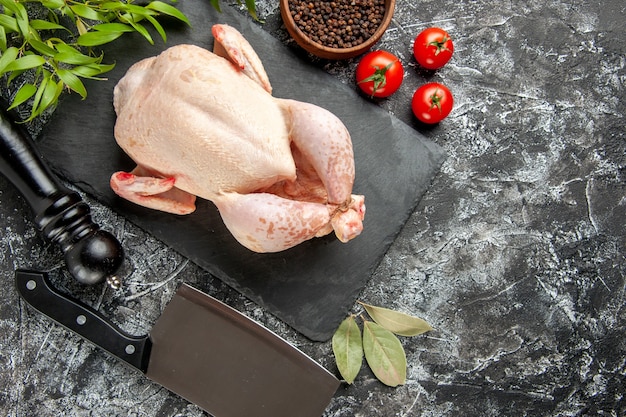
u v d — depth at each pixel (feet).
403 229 2.58
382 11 2.46
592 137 2.61
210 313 2.44
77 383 2.53
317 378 2.43
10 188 2.50
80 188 2.50
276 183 2.34
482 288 2.59
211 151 2.15
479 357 2.58
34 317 2.52
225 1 2.55
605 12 2.62
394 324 2.48
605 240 2.60
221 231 2.51
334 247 2.52
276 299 2.52
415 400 2.56
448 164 2.59
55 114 2.48
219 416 2.46
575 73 2.62
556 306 2.59
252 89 2.23
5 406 2.52
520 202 2.60
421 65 2.55
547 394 2.58
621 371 2.59
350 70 2.57
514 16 2.61
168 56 2.19
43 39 2.51
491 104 2.60
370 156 2.54
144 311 2.53
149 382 2.53
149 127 2.16
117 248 2.37
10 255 2.51
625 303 2.59
